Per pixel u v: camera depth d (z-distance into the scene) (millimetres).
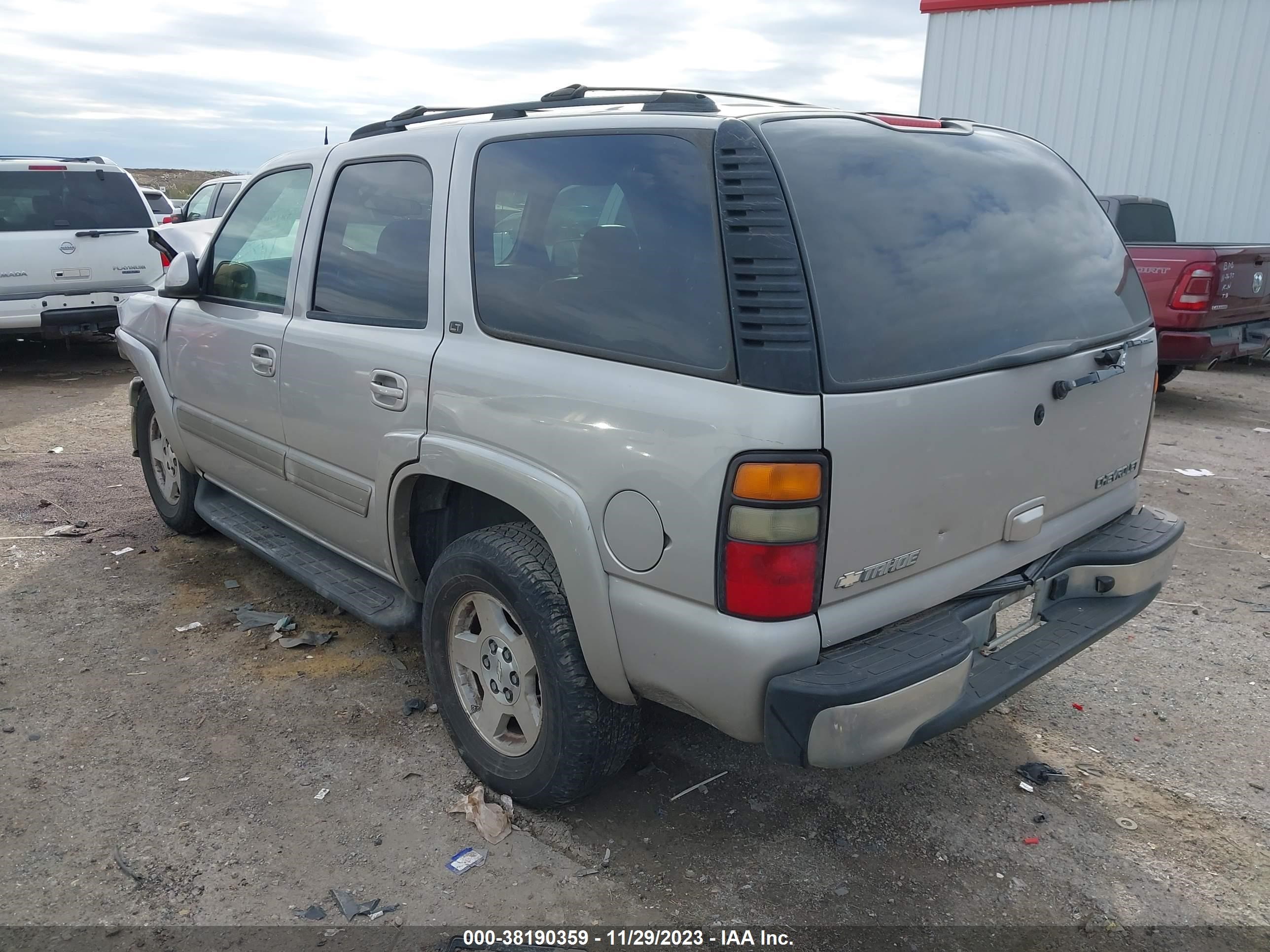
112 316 9523
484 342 2781
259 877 2621
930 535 2408
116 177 9727
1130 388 3080
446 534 3240
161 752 3189
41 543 5047
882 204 2420
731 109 2508
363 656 3887
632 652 2414
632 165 2484
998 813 2967
